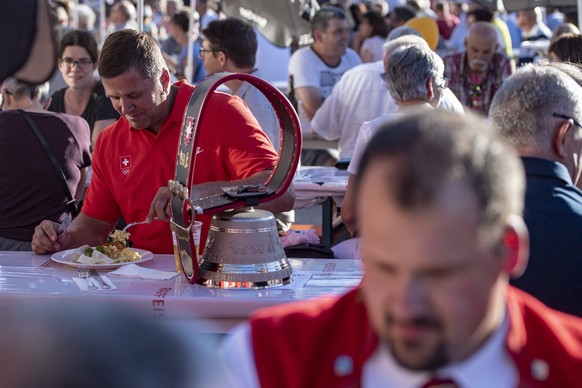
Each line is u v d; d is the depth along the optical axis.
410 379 1.21
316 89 8.47
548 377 1.24
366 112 7.00
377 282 1.09
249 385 1.30
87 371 0.70
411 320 1.06
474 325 1.12
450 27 14.42
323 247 4.01
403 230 1.05
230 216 3.04
